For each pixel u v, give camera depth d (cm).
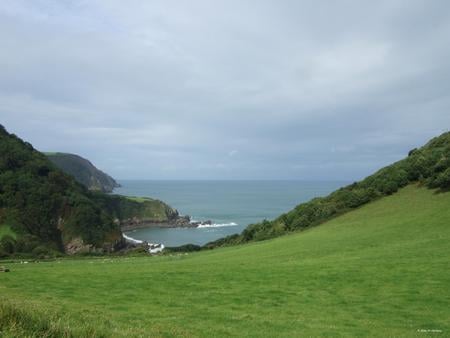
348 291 2561
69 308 2000
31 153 19188
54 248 15075
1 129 19625
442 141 8231
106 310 2094
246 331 1766
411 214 5616
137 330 1434
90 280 3069
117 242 16550
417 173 7206
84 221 16212
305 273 3097
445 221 4788
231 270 3422
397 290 2511
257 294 2552
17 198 15800
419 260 3225
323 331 1783
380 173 8281
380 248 3994
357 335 1728
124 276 3250
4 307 1033
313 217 7681
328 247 4462
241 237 9225
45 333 967
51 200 16412
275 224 8725
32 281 3033
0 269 3831
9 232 14262
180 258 5688
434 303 2239
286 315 2081
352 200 7319
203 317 2014
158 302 2350
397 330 1819
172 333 1555
